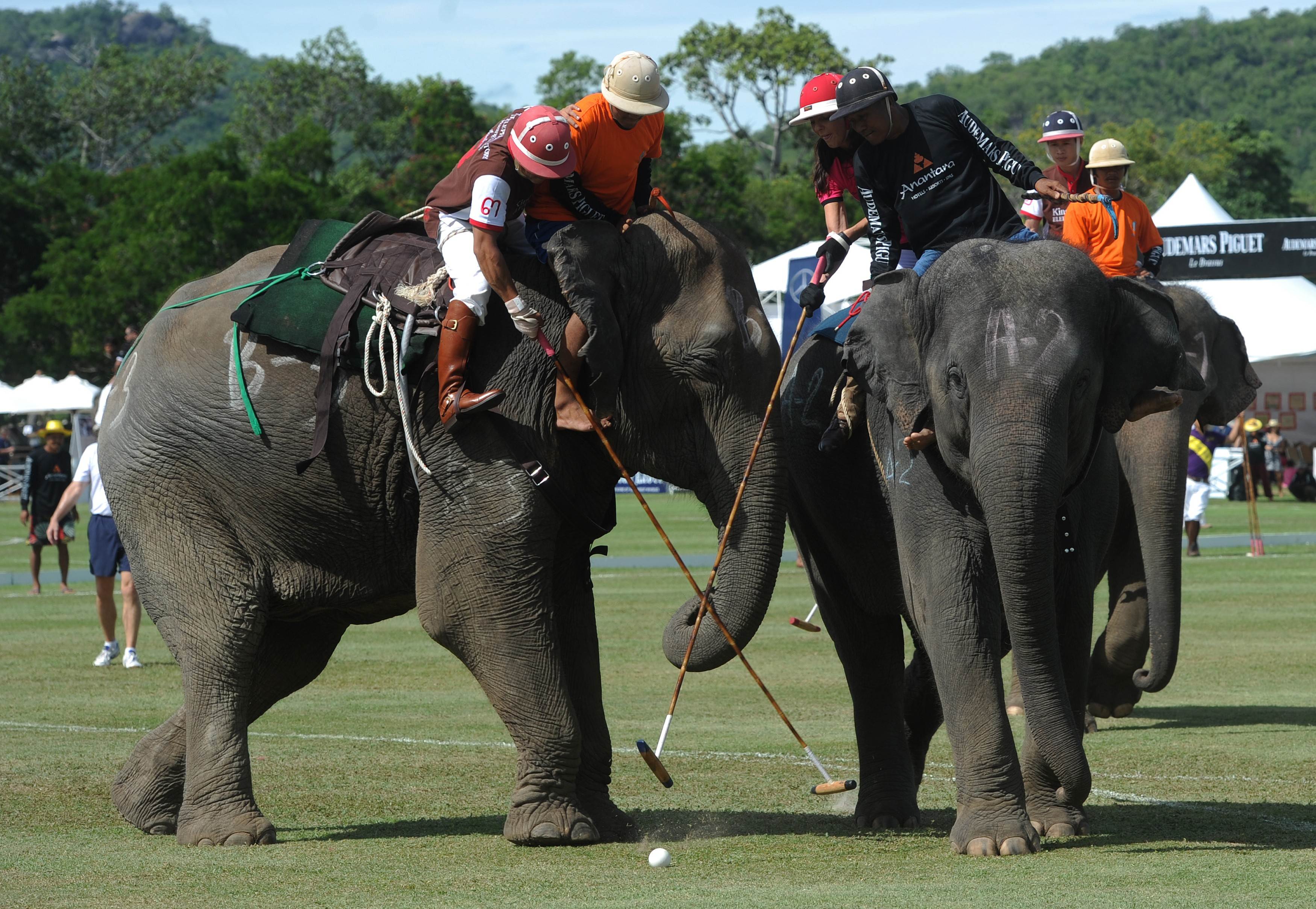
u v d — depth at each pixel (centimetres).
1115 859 2272
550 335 2450
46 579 8356
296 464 2542
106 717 3894
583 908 1992
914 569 2377
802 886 2120
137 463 2617
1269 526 10831
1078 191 3638
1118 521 3475
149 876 2245
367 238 2628
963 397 2205
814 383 2662
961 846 2342
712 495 2500
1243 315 13162
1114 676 3516
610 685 4353
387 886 2164
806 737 3541
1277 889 2036
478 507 2434
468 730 3653
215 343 2614
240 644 2581
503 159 2430
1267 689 4200
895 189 2616
